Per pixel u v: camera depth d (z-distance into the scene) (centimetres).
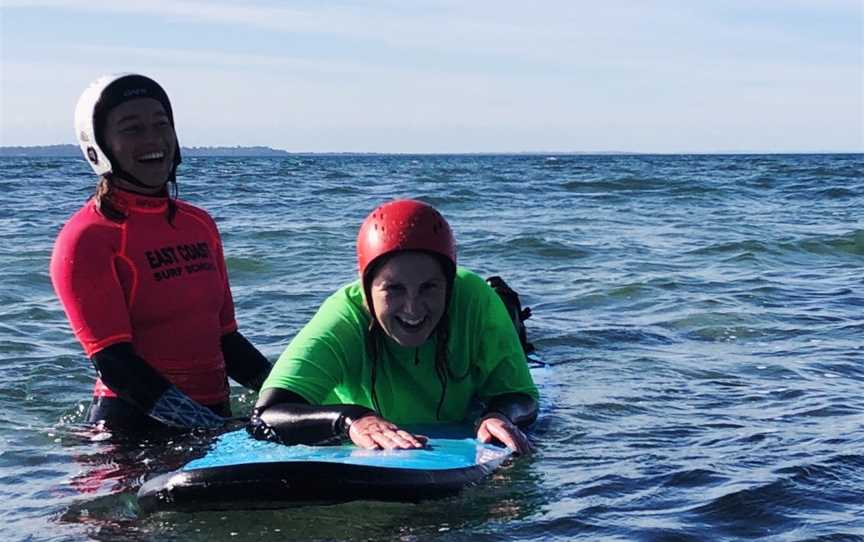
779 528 331
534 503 349
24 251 880
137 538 332
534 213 1403
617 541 324
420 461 357
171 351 418
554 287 725
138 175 410
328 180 2512
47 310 626
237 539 330
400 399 400
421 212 374
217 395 429
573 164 5094
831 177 2538
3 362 513
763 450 390
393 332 380
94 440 408
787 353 526
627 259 881
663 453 388
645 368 500
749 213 1395
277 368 391
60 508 353
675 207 1520
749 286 721
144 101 410
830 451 387
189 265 421
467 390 406
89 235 405
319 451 363
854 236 998
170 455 392
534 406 409
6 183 2338
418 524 336
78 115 411
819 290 703
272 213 1366
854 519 336
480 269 827
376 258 373
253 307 638
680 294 685
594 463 379
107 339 404
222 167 4216
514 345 408
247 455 359
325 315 394
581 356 522
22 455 396
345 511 344
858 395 455
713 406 442
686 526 332
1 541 332
